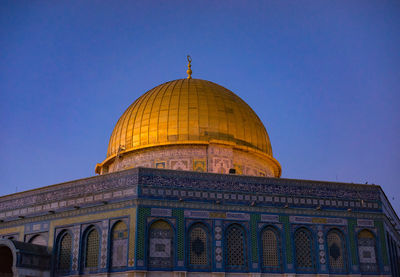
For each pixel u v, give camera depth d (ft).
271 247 114.11
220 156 134.62
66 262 113.70
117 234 107.45
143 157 138.00
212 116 138.92
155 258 104.27
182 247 106.52
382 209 126.72
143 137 138.62
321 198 121.90
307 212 119.34
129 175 110.83
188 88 145.48
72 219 115.34
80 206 114.93
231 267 109.50
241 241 112.27
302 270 114.32
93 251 110.22
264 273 111.24
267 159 147.33
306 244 117.08
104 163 148.25
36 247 114.73
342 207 122.83
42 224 120.26
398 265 146.51
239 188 116.06
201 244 109.09
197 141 133.69
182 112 138.31
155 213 107.14
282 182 120.37
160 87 150.82
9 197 129.70
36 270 111.24
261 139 146.20
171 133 136.15
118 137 145.18
